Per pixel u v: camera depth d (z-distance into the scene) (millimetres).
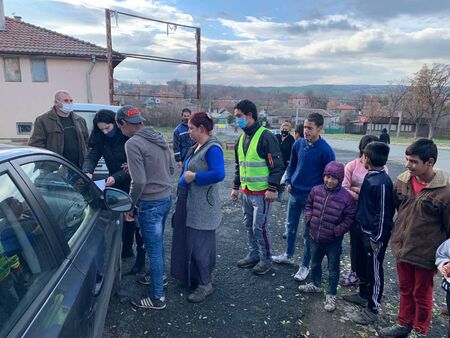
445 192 2119
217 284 3262
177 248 2953
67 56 18344
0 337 998
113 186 3209
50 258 1462
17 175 1472
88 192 2426
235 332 2582
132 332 2525
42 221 1515
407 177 2363
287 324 2695
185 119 6312
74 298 1419
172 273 3016
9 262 1201
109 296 2098
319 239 2861
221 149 2732
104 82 19391
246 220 3480
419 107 47031
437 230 2180
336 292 2920
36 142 3598
